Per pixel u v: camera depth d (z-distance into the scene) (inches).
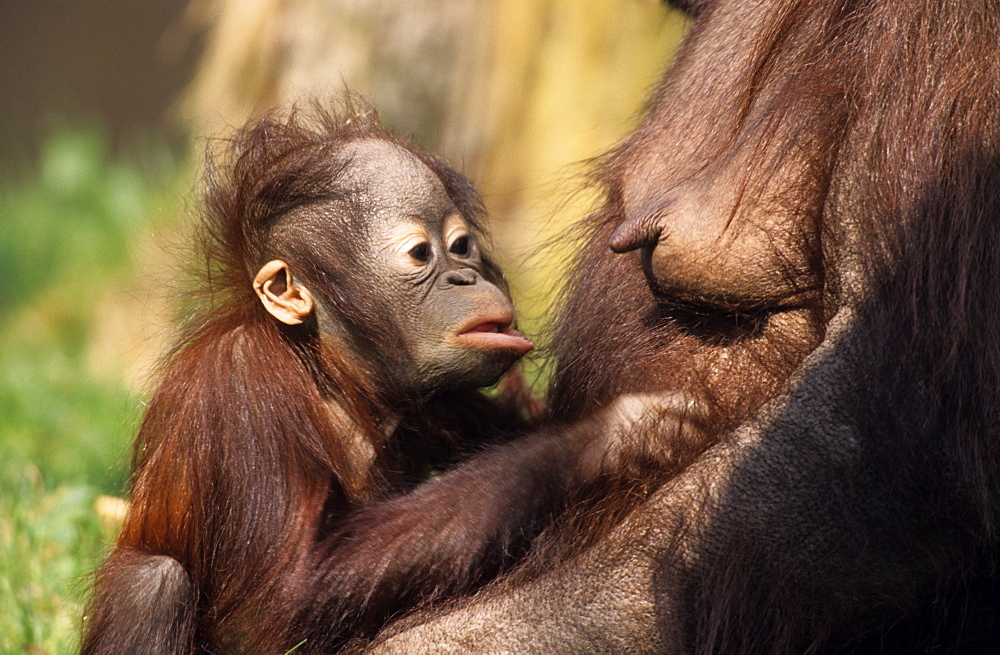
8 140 1592.0
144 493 257.3
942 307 194.9
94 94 1619.1
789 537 195.6
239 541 245.4
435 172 289.7
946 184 198.1
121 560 248.8
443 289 269.3
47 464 474.6
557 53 704.4
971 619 208.7
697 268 223.5
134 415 350.6
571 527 214.7
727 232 222.1
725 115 236.1
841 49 221.8
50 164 1004.6
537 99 703.7
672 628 199.3
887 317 196.5
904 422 192.4
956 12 205.9
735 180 224.7
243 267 281.0
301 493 247.3
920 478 193.2
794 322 219.1
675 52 288.4
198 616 245.9
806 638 199.0
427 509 229.3
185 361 270.4
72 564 355.3
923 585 199.5
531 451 228.8
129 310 804.0
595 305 255.0
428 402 285.9
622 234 230.7
